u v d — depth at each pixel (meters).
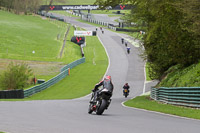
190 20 42.28
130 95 76.94
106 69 117.81
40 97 69.50
